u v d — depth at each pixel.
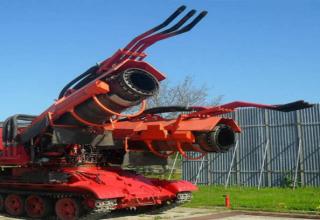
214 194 18.84
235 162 23.59
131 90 10.66
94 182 12.12
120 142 13.07
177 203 13.80
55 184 12.23
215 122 11.91
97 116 11.55
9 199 13.68
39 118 12.41
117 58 11.10
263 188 21.50
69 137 12.10
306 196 17.28
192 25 10.20
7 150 13.36
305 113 21.66
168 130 12.44
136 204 12.40
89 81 11.87
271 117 22.64
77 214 11.98
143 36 10.70
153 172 16.45
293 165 21.81
